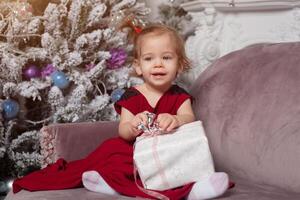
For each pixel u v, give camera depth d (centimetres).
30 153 262
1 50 237
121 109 170
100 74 261
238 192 146
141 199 136
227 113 176
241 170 166
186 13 323
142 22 267
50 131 176
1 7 249
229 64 189
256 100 168
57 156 174
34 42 264
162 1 344
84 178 144
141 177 138
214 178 134
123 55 266
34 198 141
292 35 281
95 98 257
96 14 254
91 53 262
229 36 305
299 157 146
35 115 273
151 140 140
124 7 276
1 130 246
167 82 168
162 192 136
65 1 251
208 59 304
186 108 172
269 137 157
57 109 247
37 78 250
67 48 248
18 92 243
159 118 148
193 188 136
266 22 292
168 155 137
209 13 298
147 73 167
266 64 174
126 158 152
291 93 158
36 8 273
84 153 177
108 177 144
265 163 156
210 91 187
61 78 241
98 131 181
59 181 152
